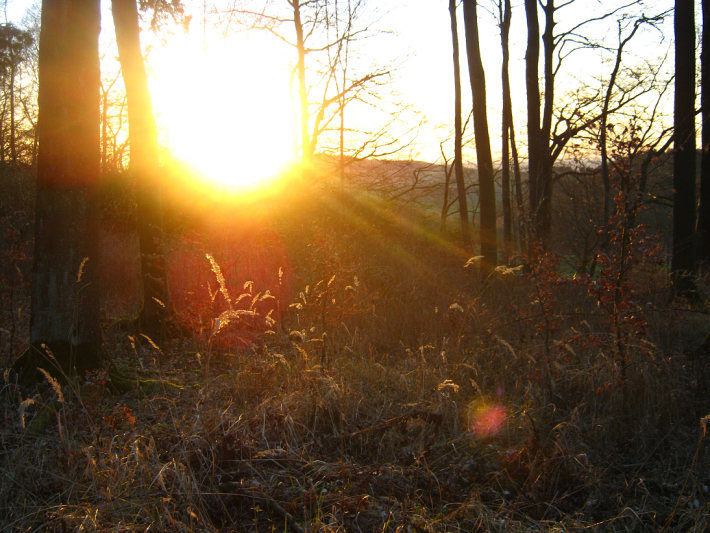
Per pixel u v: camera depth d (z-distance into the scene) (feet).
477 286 26.96
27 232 31.99
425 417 12.51
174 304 24.90
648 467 11.43
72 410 12.30
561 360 15.55
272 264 27.81
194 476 9.70
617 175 14.23
